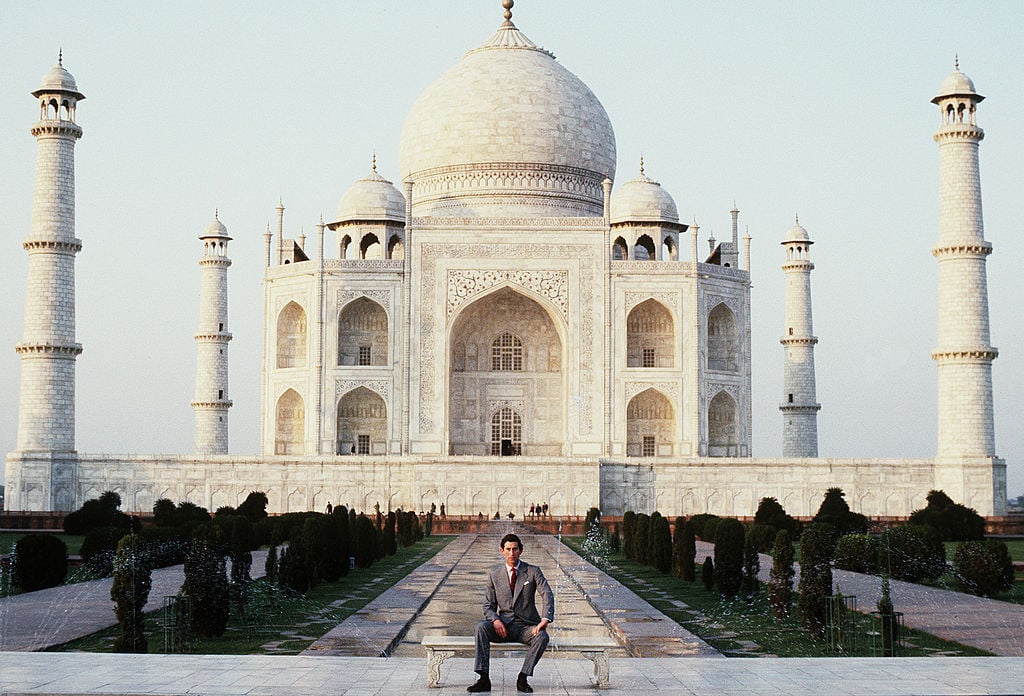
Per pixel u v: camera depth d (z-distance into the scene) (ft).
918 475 387.14
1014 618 149.07
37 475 381.60
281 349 451.94
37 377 385.50
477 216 457.68
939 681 97.09
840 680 97.96
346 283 435.12
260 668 102.63
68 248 390.21
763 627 140.26
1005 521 353.92
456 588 188.65
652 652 119.24
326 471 393.29
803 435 470.39
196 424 460.14
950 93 378.32
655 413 449.89
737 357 452.35
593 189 493.36
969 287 376.48
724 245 480.23
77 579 199.11
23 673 99.25
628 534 259.80
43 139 389.80
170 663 104.47
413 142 496.23
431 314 433.89
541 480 388.16
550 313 437.99
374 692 93.97
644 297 436.76
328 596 173.68
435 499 387.75
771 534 236.63
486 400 457.27
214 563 131.75
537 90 487.61
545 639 95.91
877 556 212.43
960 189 378.53
